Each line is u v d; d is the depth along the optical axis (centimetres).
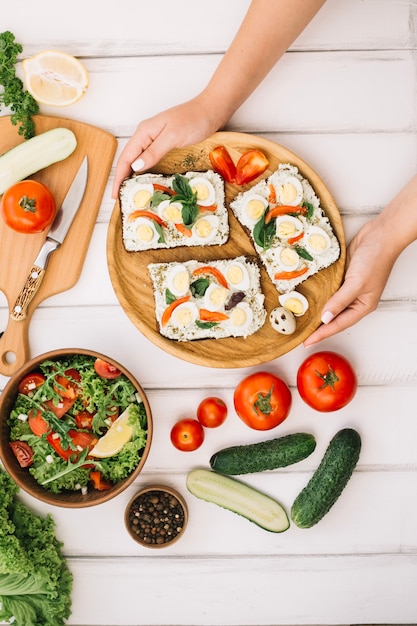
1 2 94
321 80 95
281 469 98
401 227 88
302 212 90
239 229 93
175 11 94
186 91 95
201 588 101
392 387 98
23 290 93
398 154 95
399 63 94
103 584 100
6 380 98
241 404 93
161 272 91
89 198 94
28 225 89
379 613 101
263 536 100
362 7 94
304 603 101
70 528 99
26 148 90
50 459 92
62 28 94
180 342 92
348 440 94
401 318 97
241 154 92
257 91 95
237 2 94
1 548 92
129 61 94
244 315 90
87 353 90
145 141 89
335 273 92
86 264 96
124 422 92
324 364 92
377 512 100
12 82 91
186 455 98
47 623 96
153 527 96
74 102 93
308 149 95
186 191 90
